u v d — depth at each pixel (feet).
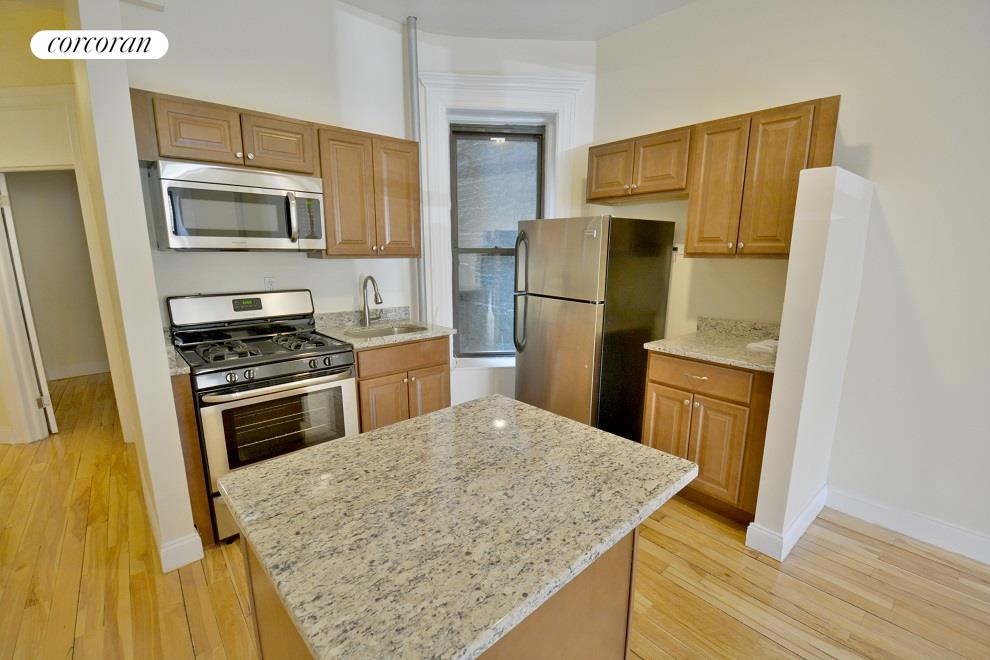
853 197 6.28
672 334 9.87
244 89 8.04
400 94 10.01
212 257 8.04
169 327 7.70
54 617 5.60
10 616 5.62
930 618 5.62
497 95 10.26
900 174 6.76
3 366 10.33
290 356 7.16
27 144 9.53
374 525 2.75
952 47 6.22
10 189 14.73
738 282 8.70
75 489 8.61
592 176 9.70
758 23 8.00
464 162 11.05
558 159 10.70
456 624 2.02
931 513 6.98
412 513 2.88
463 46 10.14
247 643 5.27
